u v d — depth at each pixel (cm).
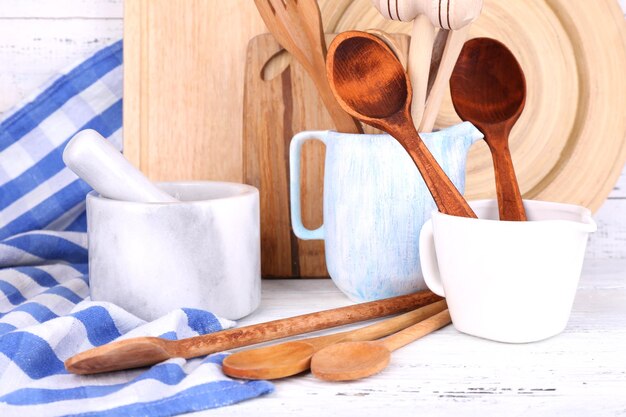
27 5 89
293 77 75
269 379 51
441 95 64
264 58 75
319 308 67
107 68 88
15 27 90
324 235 69
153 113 79
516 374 51
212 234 60
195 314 58
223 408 47
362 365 51
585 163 80
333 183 66
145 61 78
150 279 59
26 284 73
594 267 82
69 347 55
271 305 68
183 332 56
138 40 78
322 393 49
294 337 59
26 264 79
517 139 80
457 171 64
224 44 78
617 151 80
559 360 54
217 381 48
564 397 48
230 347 55
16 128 86
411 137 59
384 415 46
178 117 79
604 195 80
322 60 65
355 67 60
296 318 58
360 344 54
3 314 67
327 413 46
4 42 90
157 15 78
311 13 64
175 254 59
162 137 79
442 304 63
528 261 53
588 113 79
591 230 54
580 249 55
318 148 75
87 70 88
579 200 80
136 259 59
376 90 60
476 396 48
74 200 86
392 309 62
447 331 60
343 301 69
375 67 60
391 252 64
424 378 51
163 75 78
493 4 79
